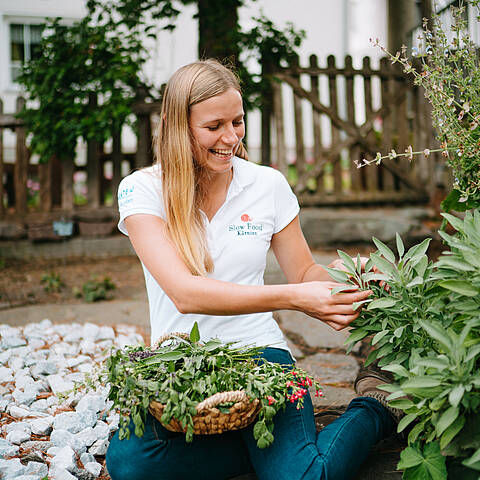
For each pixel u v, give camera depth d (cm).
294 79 609
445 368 142
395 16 823
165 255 176
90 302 436
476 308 151
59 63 563
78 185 908
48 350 318
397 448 202
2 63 944
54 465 190
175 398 153
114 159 594
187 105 178
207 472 178
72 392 252
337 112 620
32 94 565
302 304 165
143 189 188
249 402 156
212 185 192
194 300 167
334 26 1144
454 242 157
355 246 590
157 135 188
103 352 315
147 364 162
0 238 582
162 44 907
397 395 148
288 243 209
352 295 161
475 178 182
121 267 544
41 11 941
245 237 192
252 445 173
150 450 173
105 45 556
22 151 591
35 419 228
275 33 591
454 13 189
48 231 582
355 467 174
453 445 153
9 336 347
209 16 583
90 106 573
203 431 158
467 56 184
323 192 634
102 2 583
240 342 188
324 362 300
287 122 1121
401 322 167
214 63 185
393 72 623
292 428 172
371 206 638
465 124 192
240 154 207
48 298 447
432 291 165
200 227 187
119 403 167
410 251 169
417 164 643
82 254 585
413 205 643
